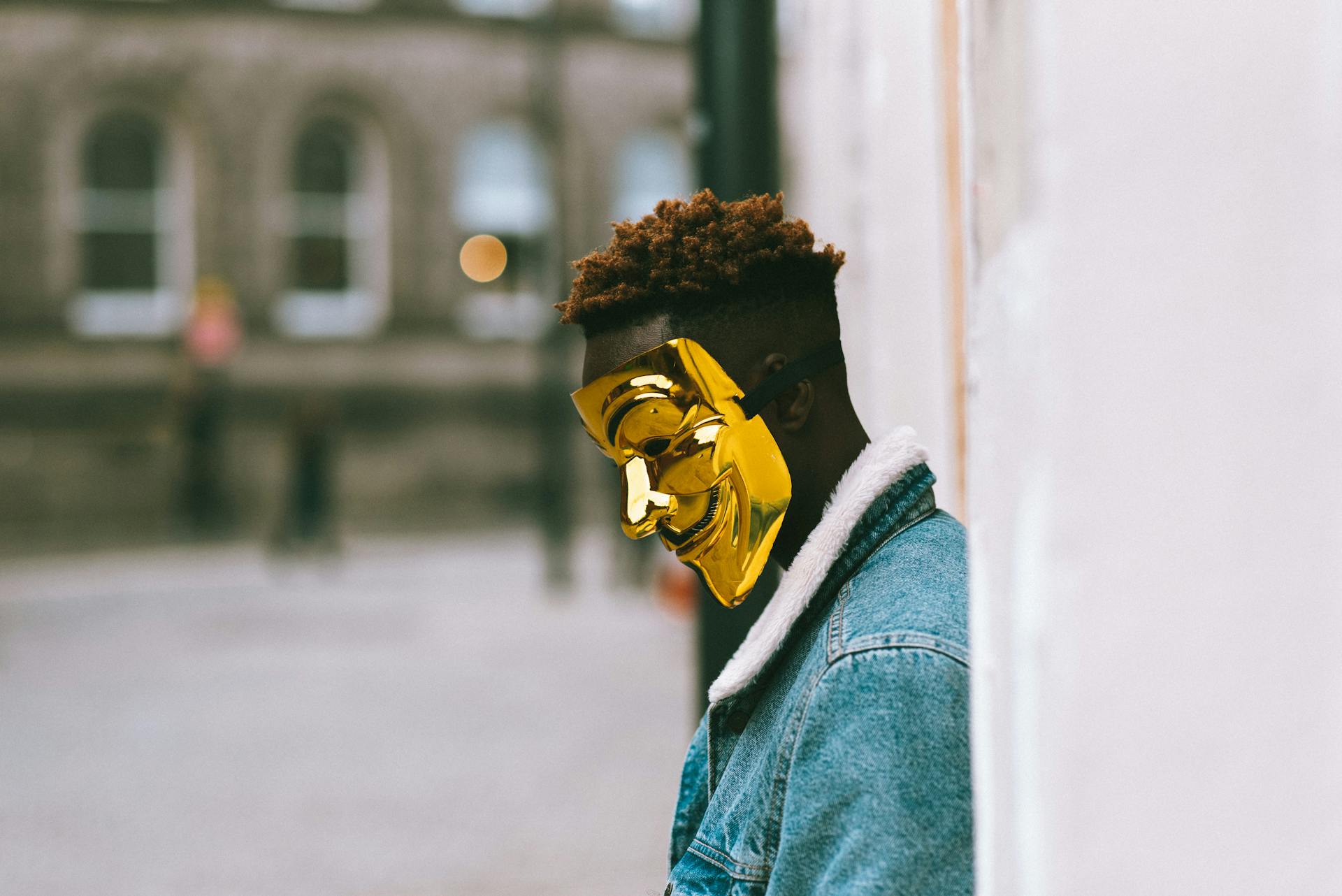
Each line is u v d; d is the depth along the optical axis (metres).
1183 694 0.72
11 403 17.75
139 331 18.50
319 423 14.70
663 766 6.05
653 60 21.19
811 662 0.99
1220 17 0.72
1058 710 0.73
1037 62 0.73
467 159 20.33
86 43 18.16
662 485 1.07
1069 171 0.73
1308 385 0.72
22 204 17.91
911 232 2.22
